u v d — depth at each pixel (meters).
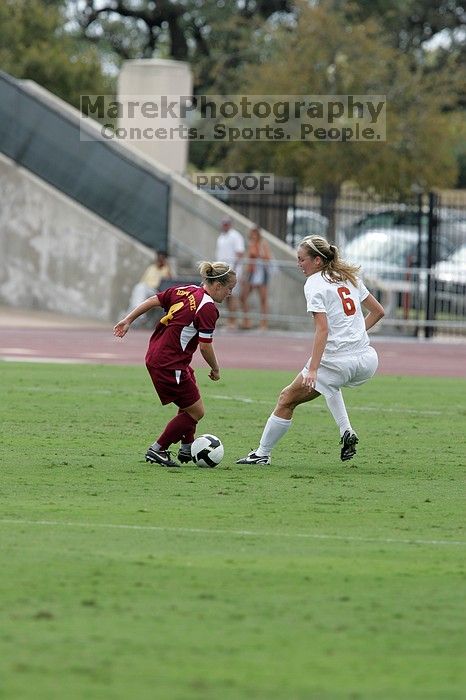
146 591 27.59
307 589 28.09
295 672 22.50
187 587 28.02
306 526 34.88
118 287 121.69
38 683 21.64
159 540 32.59
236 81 197.12
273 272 125.38
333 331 43.91
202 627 25.09
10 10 185.12
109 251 121.56
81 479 41.53
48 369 78.69
